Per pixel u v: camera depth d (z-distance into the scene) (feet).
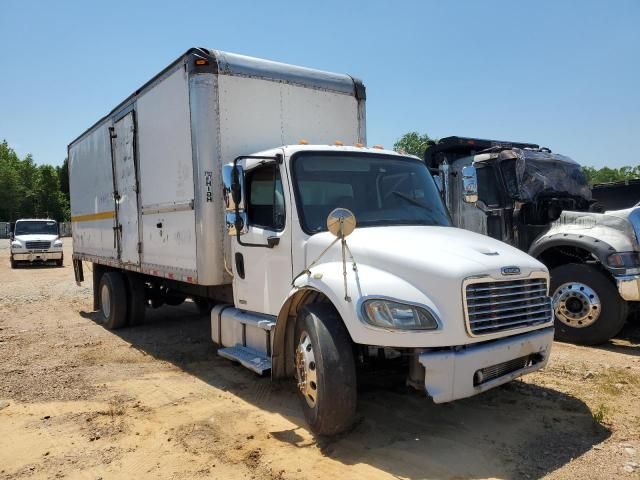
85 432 15.24
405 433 14.42
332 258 14.75
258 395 18.13
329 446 13.79
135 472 12.83
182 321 32.32
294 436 14.56
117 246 29.32
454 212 30.27
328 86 22.93
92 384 19.77
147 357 23.73
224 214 20.20
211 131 19.84
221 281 20.26
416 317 12.47
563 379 18.29
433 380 12.47
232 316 19.92
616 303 21.84
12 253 77.10
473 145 32.50
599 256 22.00
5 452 14.08
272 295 17.31
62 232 205.77
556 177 27.96
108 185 30.45
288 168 16.57
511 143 35.22
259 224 18.07
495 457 12.94
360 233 15.12
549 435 14.06
